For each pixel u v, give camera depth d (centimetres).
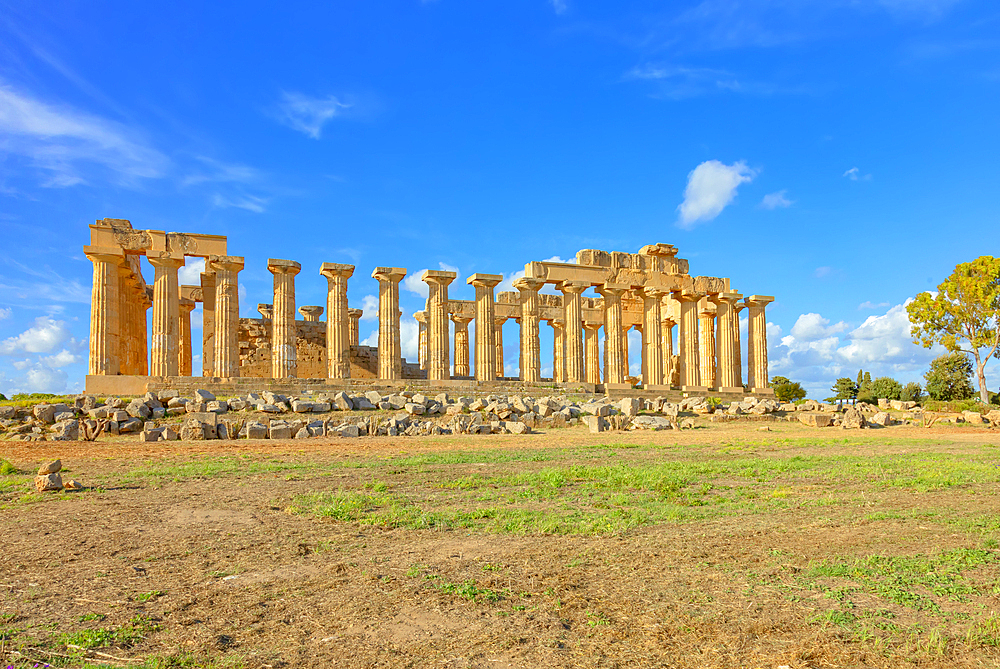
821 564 819
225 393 3722
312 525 1085
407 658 565
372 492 1410
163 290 3925
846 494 1358
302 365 5566
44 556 898
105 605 702
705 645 586
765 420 3797
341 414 3294
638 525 1073
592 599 707
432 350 4441
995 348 4938
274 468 1783
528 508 1224
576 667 545
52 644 599
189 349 5153
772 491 1386
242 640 608
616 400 4297
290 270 4166
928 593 715
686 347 5197
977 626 610
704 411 3950
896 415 4216
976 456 2055
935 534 983
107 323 3850
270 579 792
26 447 2350
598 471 1659
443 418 3356
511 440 2717
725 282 5422
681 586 748
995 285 4906
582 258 4994
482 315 4575
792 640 593
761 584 751
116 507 1240
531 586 755
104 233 3881
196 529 1058
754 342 5450
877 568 804
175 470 1731
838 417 3625
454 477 1631
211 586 766
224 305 4000
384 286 4403
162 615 673
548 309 6047
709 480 1587
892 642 584
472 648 584
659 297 5147
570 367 4838
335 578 791
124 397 3297
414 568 824
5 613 678
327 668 547
